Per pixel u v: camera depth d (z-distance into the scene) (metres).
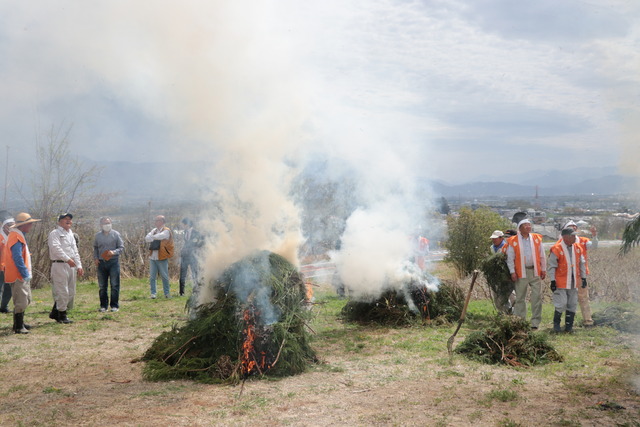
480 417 5.23
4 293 11.92
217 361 6.75
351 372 7.01
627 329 9.90
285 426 5.01
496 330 7.92
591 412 5.35
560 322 10.63
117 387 6.34
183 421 5.14
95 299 14.92
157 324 10.69
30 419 5.20
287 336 6.98
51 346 8.65
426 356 7.91
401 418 5.21
